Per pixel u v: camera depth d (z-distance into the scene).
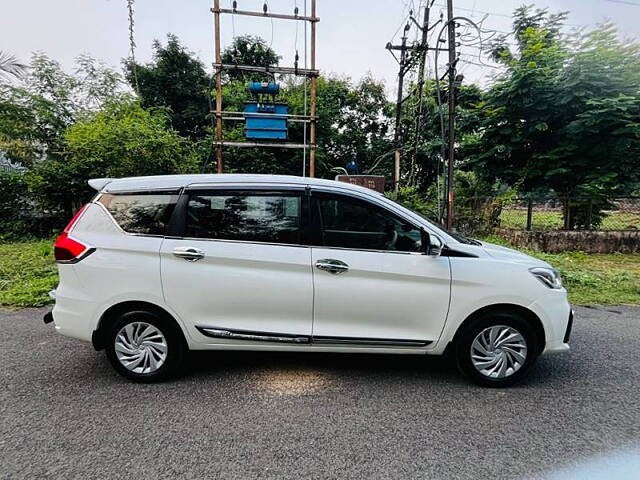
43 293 5.39
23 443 2.29
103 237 2.99
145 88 17.86
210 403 2.78
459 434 2.44
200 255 2.93
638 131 8.66
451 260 3.00
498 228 10.83
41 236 10.50
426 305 2.99
